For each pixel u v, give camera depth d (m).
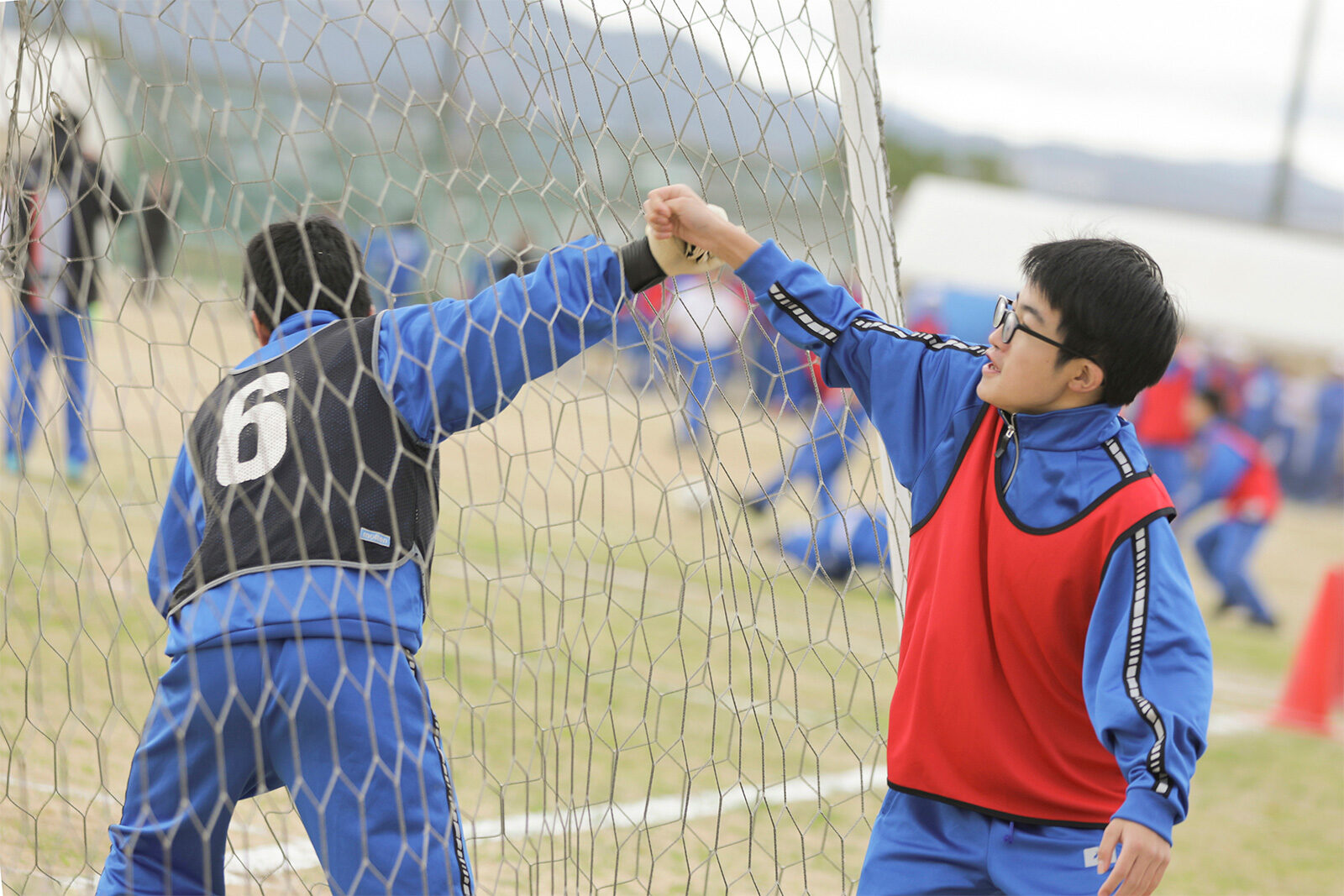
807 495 37.06
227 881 10.57
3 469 24.80
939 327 60.91
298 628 7.11
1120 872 6.43
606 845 12.40
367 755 7.20
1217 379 61.56
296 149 7.73
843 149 10.79
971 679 7.43
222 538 7.40
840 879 12.45
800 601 25.44
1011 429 7.55
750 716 17.50
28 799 11.20
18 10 8.72
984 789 7.39
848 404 10.56
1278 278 67.31
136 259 21.92
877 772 16.33
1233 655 29.45
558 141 8.94
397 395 7.60
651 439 46.75
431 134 50.09
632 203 9.61
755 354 45.88
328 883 7.39
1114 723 6.61
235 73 24.52
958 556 7.57
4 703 13.23
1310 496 67.44
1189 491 37.47
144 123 7.93
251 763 7.55
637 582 24.98
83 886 9.66
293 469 7.40
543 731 9.41
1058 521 7.21
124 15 7.67
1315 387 67.06
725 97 10.03
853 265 10.71
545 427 45.81
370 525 7.39
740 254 8.33
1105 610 6.99
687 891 9.84
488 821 12.54
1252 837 15.97
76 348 20.73
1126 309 7.10
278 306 7.80
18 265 8.61
